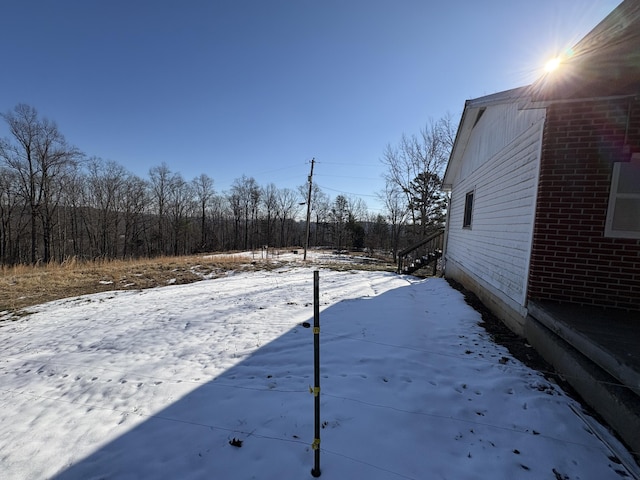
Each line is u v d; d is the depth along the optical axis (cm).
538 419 242
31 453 227
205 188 4903
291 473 198
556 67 347
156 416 267
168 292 873
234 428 246
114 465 213
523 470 195
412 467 199
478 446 217
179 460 214
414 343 403
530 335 390
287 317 544
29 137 2627
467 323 485
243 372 343
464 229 840
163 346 437
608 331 280
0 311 718
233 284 962
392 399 275
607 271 362
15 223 3102
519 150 466
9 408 293
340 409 262
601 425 231
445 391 285
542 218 387
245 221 5412
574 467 196
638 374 203
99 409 283
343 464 203
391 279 996
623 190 354
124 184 3812
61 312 689
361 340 419
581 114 365
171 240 4541
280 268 1366
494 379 303
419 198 2608
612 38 302
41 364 402
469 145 816
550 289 387
